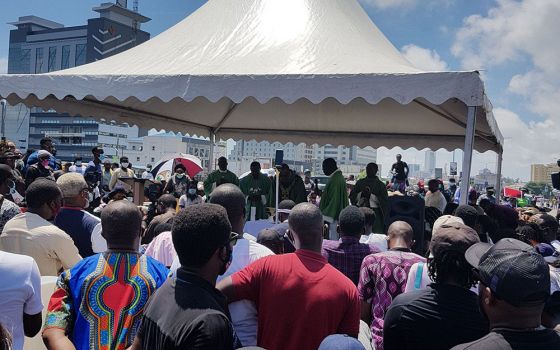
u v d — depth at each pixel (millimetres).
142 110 9664
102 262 2432
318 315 2510
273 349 2531
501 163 10344
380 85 5125
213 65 6059
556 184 8461
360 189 8281
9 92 6230
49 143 10039
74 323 2342
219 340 1713
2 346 1508
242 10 7289
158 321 1812
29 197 3475
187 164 19375
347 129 11750
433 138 11289
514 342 1542
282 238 4070
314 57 6109
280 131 12344
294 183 9078
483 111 5527
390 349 2312
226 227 1992
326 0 7418
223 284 2611
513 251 1613
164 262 3662
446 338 2182
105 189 12016
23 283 2477
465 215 4680
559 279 3305
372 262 3266
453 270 2279
